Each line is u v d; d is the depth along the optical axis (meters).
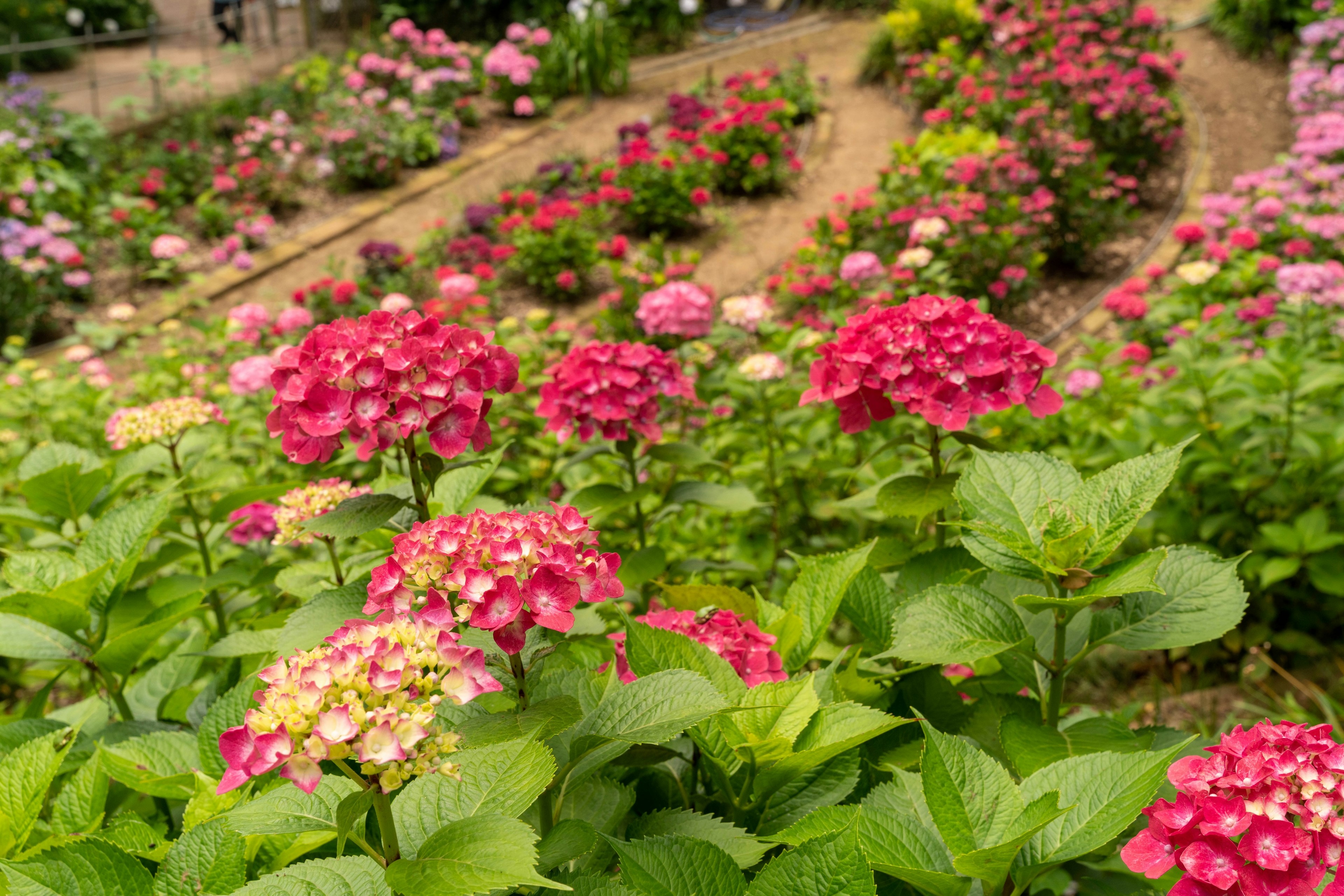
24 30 17.12
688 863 1.32
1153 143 11.15
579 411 3.31
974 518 1.91
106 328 9.17
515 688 1.60
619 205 11.54
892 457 4.34
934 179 9.85
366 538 2.61
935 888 1.38
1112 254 10.05
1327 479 4.54
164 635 2.93
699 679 1.47
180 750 1.96
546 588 1.49
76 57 17.66
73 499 2.94
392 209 12.84
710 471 4.67
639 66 17.64
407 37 15.38
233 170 12.64
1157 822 1.34
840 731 1.59
